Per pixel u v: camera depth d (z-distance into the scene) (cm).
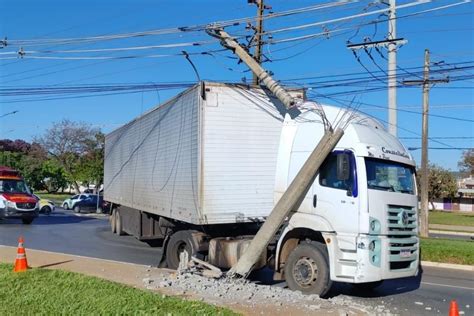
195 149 1187
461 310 942
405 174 1009
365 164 943
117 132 2203
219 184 1177
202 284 976
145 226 1752
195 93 1198
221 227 1223
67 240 2050
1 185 2816
